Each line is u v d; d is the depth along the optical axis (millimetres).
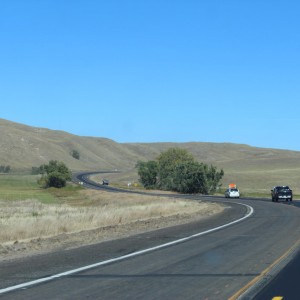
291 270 19312
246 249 25594
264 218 47969
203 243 28500
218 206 72562
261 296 14961
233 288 16094
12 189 149875
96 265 20844
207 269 19719
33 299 14672
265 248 25859
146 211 54125
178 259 22438
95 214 47250
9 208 74875
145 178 169875
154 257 23094
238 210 62562
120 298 14773
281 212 56875
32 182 181750
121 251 25344
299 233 33438
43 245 28016
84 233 34656
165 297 14883
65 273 18984
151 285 16672
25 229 33000
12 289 16109
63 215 48844
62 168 163000
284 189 87312
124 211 53000
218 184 162625
